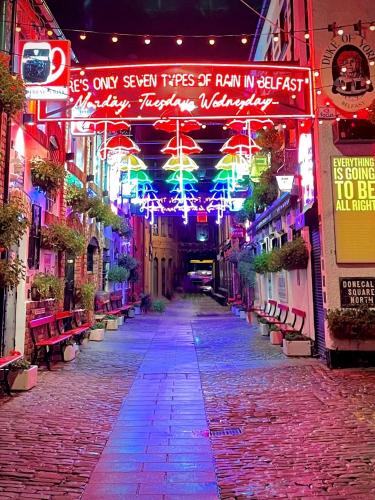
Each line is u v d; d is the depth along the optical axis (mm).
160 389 7707
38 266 10391
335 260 9516
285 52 12812
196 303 34125
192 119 9367
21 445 5047
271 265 12359
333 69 9797
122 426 5770
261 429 5602
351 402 6648
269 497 3834
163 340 13922
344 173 9656
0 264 7430
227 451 4906
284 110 9547
